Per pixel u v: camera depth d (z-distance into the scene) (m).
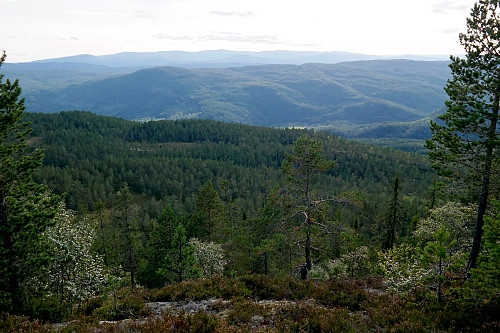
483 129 14.35
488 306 9.87
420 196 103.50
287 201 23.11
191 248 26.89
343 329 9.76
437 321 9.62
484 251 13.83
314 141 22.75
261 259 35.56
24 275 13.44
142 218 98.75
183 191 141.88
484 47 14.23
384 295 12.86
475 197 15.41
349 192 22.81
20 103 14.41
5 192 14.16
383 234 45.69
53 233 15.32
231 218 57.78
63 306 12.92
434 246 10.82
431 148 16.22
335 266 23.97
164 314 11.40
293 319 10.64
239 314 10.96
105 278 14.80
